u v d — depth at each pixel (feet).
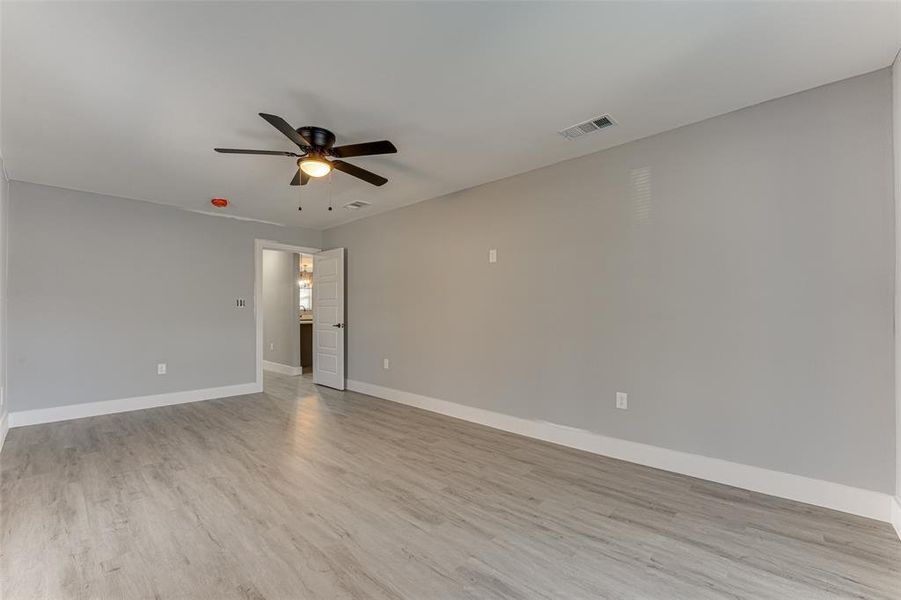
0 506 7.57
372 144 8.31
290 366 22.94
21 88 7.34
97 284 14.10
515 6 5.46
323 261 19.56
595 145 10.08
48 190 13.17
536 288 11.67
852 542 6.40
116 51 6.33
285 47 6.28
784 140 7.90
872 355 7.08
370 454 10.36
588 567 5.89
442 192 14.03
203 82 7.21
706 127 8.77
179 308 15.90
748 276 8.27
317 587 5.46
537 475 9.06
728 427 8.50
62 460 9.86
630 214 9.84
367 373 17.53
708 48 6.42
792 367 7.81
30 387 12.80
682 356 9.07
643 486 8.47
